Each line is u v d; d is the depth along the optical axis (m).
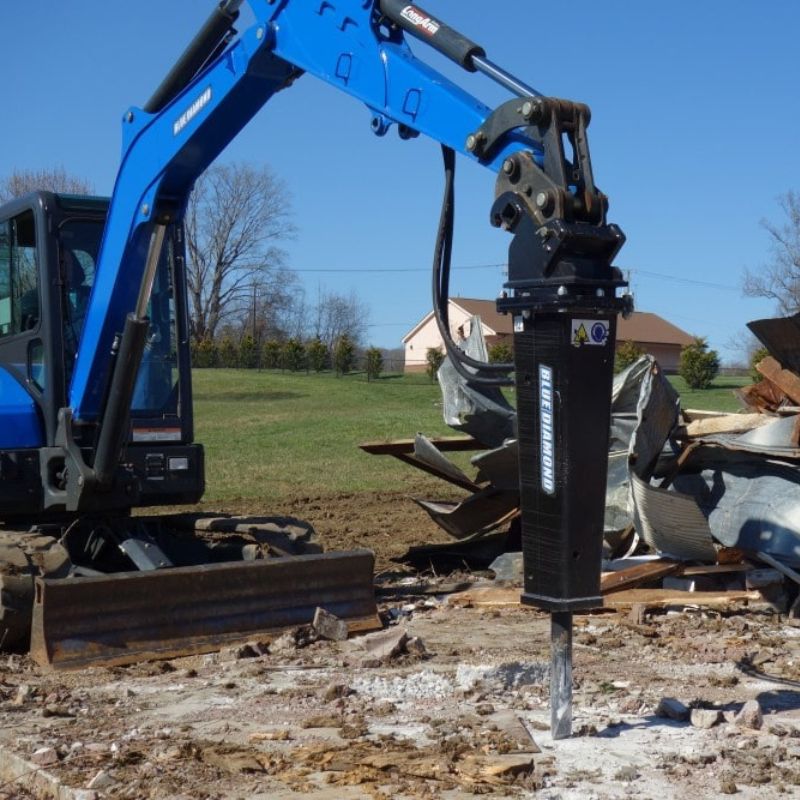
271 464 23.98
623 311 5.43
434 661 7.81
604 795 4.95
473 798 4.92
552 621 5.75
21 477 9.14
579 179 5.45
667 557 10.27
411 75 6.56
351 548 13.78
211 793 5.03
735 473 10.64
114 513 9.63
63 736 5.98
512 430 12.09
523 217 5.49
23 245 9.55
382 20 6.92
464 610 9.77
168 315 9.73
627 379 11.34
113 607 7.89
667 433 10.82
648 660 7.78
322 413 36.78
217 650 8.12
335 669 7.57
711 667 7.52
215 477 21.78
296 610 8.62
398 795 4.96
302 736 5.93
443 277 6.20
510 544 12.35
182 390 9.71
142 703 6.71
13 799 5.27
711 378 54.06
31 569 8.24
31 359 9.45
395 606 9.95
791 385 11.16
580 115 5.54
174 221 8.73
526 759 5.43
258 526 9.95
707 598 9.70
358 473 22.64
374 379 59.03
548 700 6.62
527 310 5.39
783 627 8.96
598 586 5.45
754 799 4.92
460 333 12.67
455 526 12.29
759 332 11.65
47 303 9.20
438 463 12.12
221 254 75.62
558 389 5.32
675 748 5.62
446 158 6.33
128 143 8.77
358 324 96.00
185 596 8.16
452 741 5.70
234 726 6.16
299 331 92.56
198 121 8.10
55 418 9.22
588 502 5.38
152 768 5.35
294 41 7.47
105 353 8.92
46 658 7.59
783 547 9.81
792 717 6.26
